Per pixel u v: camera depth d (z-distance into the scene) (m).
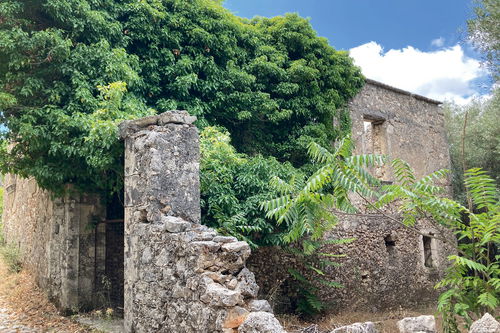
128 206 5.57
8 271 11.34
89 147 6.10
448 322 4.86
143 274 5.08
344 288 9.58
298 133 10.22
